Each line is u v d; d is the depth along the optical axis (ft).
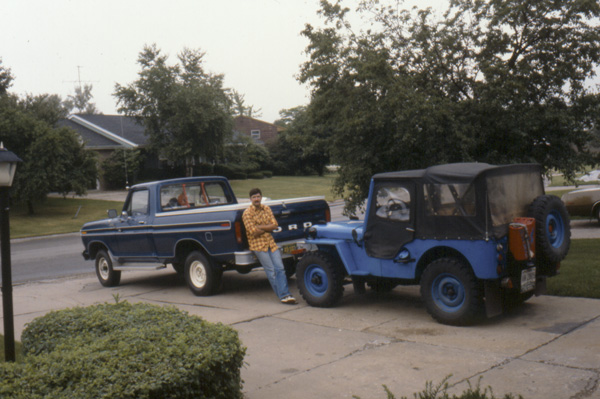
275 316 27.55
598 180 90.84
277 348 22.22
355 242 27.68
